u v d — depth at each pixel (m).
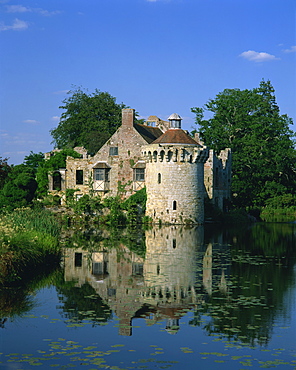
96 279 27.44
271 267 31.30
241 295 24.22
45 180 72.81
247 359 16.92
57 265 31.45
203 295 24.20
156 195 61.69
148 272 29.42
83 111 96.06
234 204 79.88
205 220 64.88
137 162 67.62
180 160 60.53
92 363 16.45
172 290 25.11
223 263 32.56
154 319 20.70
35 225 35.78
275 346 17.95
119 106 100.31
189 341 18.38
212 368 16.22
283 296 24.02
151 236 47.94
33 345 17.88
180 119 62.00
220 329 19.52
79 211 64.44
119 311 21.64
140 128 71.06
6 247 26.81
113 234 49.81
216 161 69.56
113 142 68.75
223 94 86.88
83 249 38.41
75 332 19.17
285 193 86.25
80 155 76.94
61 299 23.38
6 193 58.59
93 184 68.56
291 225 62.50
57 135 97.81
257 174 83.31
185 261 33.16
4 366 16.17
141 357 17.00
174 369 16.11
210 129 83.56
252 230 54.88
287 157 85.62
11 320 20.44
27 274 27.77
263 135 86.50
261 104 87.19
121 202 66.31
